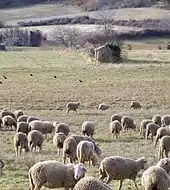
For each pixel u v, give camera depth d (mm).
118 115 51688
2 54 124938
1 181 28438
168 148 35344
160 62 107688
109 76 88000
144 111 62688
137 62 108000
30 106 66000
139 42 166625
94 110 64250
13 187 27062
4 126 49781
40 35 183125
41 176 24406
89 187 20141
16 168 31406
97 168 31406
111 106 67375
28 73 90688
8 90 75250
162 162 28531
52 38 181750
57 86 79125
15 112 55062
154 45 160750
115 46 109625
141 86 79688
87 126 44406
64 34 175375
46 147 39375
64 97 71375
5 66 99188
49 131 43406
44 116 58156
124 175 27250
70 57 118812
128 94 74125
